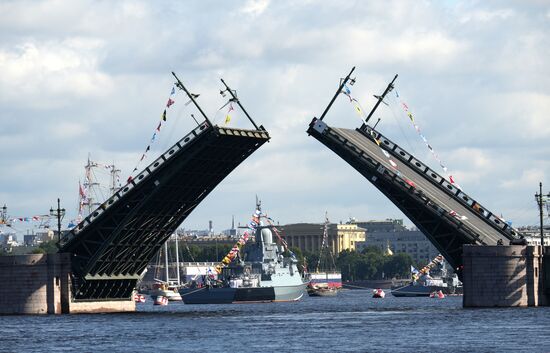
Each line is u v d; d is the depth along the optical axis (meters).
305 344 189.62
